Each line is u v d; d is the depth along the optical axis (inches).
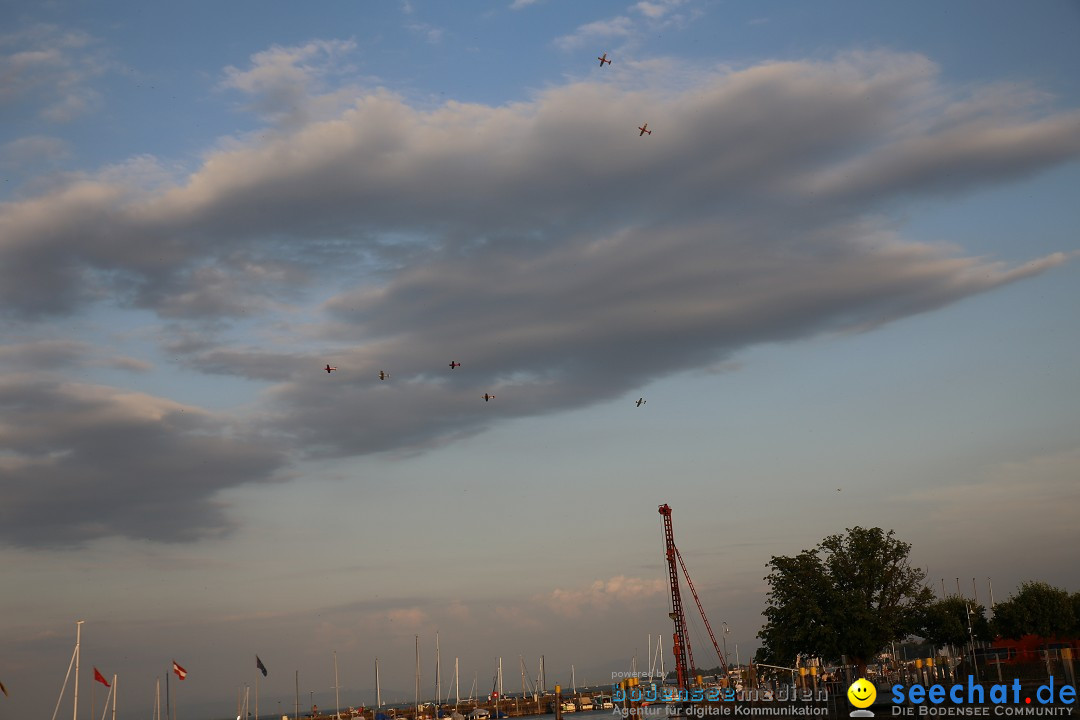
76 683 5236.2
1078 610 4923.7
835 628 4569.4
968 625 5123.0
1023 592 4881.9
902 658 5876.0
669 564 7199.8
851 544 4798.2
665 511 7337.6
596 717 7485.2
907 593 4707.2
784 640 4626.0
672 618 7071.9
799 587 4672.7
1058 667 3253.0
